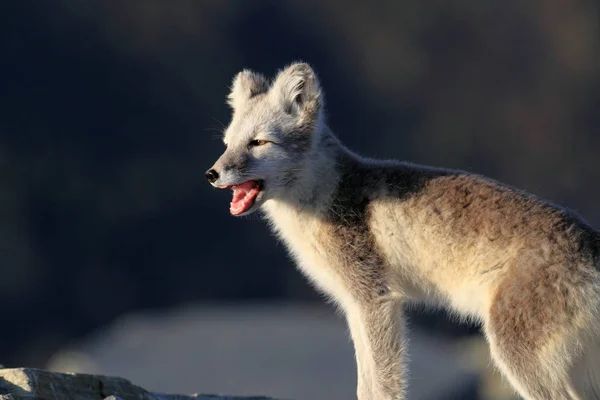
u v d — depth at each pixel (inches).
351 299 311.6
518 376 275.6
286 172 312.5
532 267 275.4
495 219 285.7
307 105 316.8
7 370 268.7
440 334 877.2
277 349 742.5
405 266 304.5
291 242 323.9
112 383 284.4
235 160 308.3
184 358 738.8
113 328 930.7
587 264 273.9
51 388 269.9
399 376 303.6
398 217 301.6
